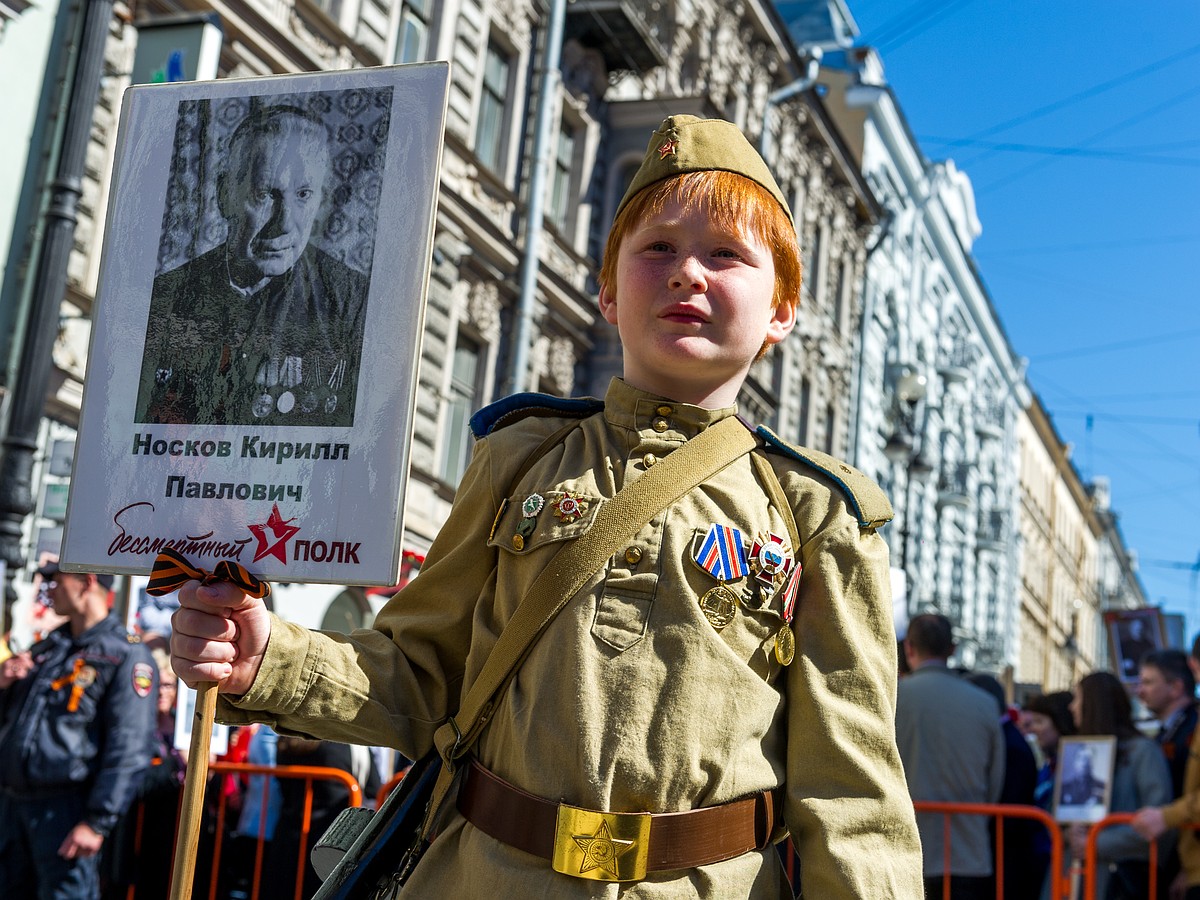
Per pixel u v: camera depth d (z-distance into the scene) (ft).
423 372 41.37
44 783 15.06
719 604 4.68
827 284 77.77
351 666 4.94
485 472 5.24
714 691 4.54
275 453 5.07
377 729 4.97
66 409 28.76
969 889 15.90
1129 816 16.43
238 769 16.46
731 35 65.72
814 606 4.87
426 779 5.13
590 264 52.01
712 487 4.95
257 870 16.35
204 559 5.04
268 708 4.82
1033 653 147.84
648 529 4.80
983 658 111.04
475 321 44.83
